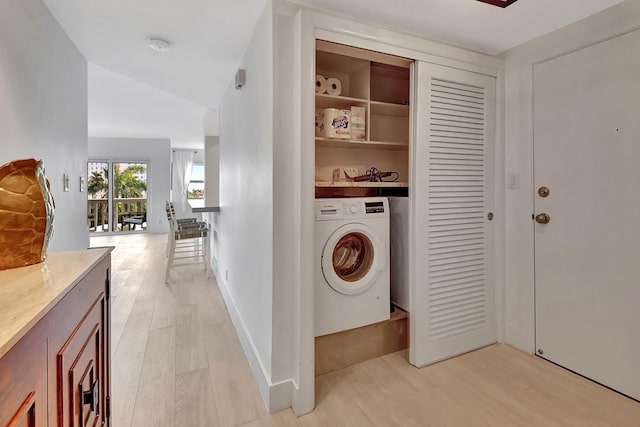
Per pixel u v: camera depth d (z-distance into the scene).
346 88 2.48
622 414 1.60
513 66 2.24
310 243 1.66
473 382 1.89
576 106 1.91
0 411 0.49
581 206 1.90
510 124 2.27
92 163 7.50
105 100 4.12
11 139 1.44
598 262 1.83
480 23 1.90
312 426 1.55
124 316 2.88
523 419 1.59
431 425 1.56
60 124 2.00
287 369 1.70
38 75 1.70
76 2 1.74
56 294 0.71
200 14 1.83
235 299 2.70
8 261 0.91
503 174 2.31
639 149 1.66
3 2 1.37
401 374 1.99
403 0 1.65
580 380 1.89
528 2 1.68
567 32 1.93
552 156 2.04
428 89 2.01
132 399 1.73
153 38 2.12
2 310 0.61
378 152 2.67
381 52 1.83
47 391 0.67
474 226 2.23
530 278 2.18
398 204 2.23
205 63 2.53
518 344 2.27
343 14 1.78
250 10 1.78
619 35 1.71
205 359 2.15
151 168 7.84
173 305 3.14
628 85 1.69
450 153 2.12
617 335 1.76
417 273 2.05
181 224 4.66
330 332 1.96
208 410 1.66
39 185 0.98
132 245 6.40
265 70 1.75
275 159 1.64
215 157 5.18
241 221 2.44
